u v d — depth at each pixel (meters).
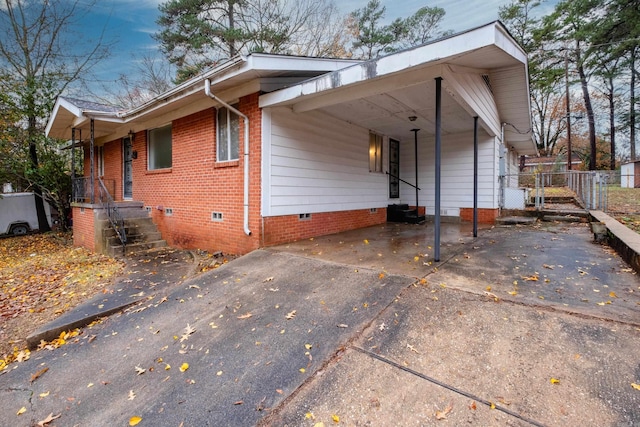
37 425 2.22
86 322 3.75
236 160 6.34
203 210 7.16
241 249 6.25
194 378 2.52
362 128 8.48
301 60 5.52
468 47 3.53
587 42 18.47
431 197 9.98
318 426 1.91
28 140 11.82
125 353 3.03
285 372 2.45
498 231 7.21
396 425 1.86
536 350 2.34
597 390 1.94
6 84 11.24
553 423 1.76
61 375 2.80
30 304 4.54
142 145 9.09
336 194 7.60
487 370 2.21
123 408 2.29
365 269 4.30
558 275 3.79
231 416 2.09
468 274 3.92
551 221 8.44
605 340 2.37
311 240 6.58
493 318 2.79
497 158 8.94
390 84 4.69
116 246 7.29
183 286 4.48
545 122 29.86
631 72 20.31
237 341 2.96
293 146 6.41
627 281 3.50
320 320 3.12
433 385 2.12
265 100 5.65
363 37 17.41
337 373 2.35
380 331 2.79
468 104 5.42
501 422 1.79
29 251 9.48
